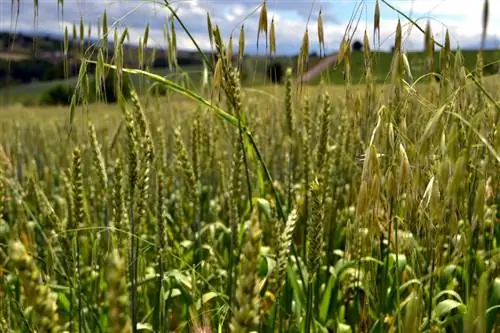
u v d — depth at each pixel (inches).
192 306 31.1
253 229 13.7
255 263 13.6
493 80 27.6
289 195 39.8
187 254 40.9
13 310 30.2
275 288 26.6
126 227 28.2
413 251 25.0
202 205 51.1
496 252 27.9
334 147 40.4
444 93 23.7
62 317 35.5
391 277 31.8
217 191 48.7
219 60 25.6
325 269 38.0
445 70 23.5
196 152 38.8
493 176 28.0
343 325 31.4
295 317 33.0
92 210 42.1
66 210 37.2
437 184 21.9
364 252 28.5
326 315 33.4
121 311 11.8
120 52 24.8
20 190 36.0
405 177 22.3
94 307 33.7
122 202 28.2
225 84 26.6
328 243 36.2
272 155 50.1
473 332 20.0
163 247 30.5
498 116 25.9
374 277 29.9
